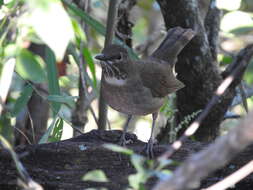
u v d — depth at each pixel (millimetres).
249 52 11367
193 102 11938
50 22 5344
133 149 9383
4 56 6758
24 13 6621
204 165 4492
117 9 11328
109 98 10609
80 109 12602
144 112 10656
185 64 11664
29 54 6152
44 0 5320
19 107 9812
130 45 12711
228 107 11953
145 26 18234
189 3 11164
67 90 14336
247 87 14047
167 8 11344
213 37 12047
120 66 10148
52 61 9961
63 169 8648
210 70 11594
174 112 11805
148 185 8398
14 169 8367
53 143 8852
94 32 15594
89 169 8664
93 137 9867
